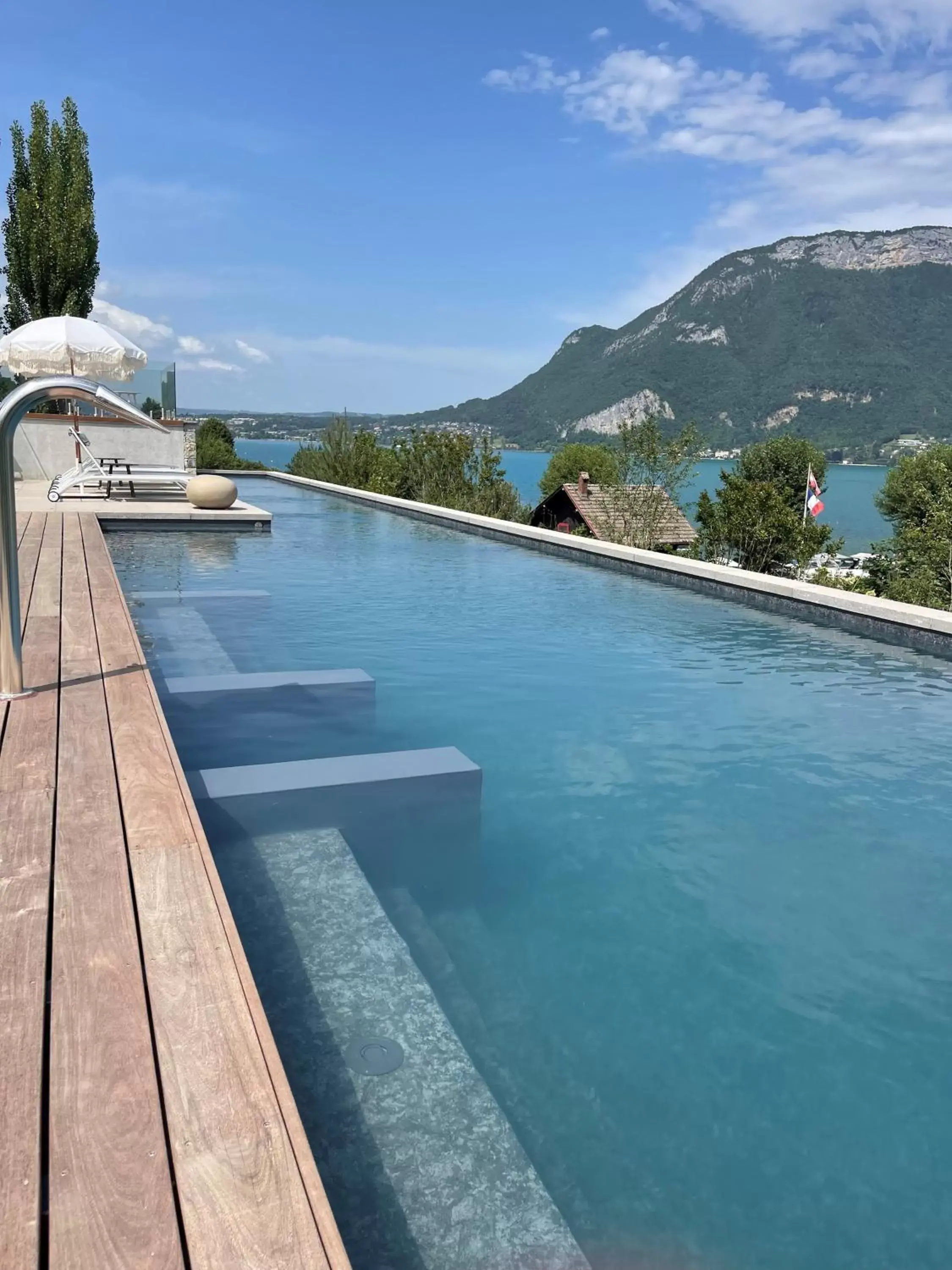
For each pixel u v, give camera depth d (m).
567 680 5.25
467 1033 2.07
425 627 6.53
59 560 6.50
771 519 18.50
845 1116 1.89
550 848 3.15
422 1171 1.58
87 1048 1.32
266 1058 1.32
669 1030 2.15
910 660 5.85
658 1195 1.63
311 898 2.49
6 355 12.46
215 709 4.35
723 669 5.58
